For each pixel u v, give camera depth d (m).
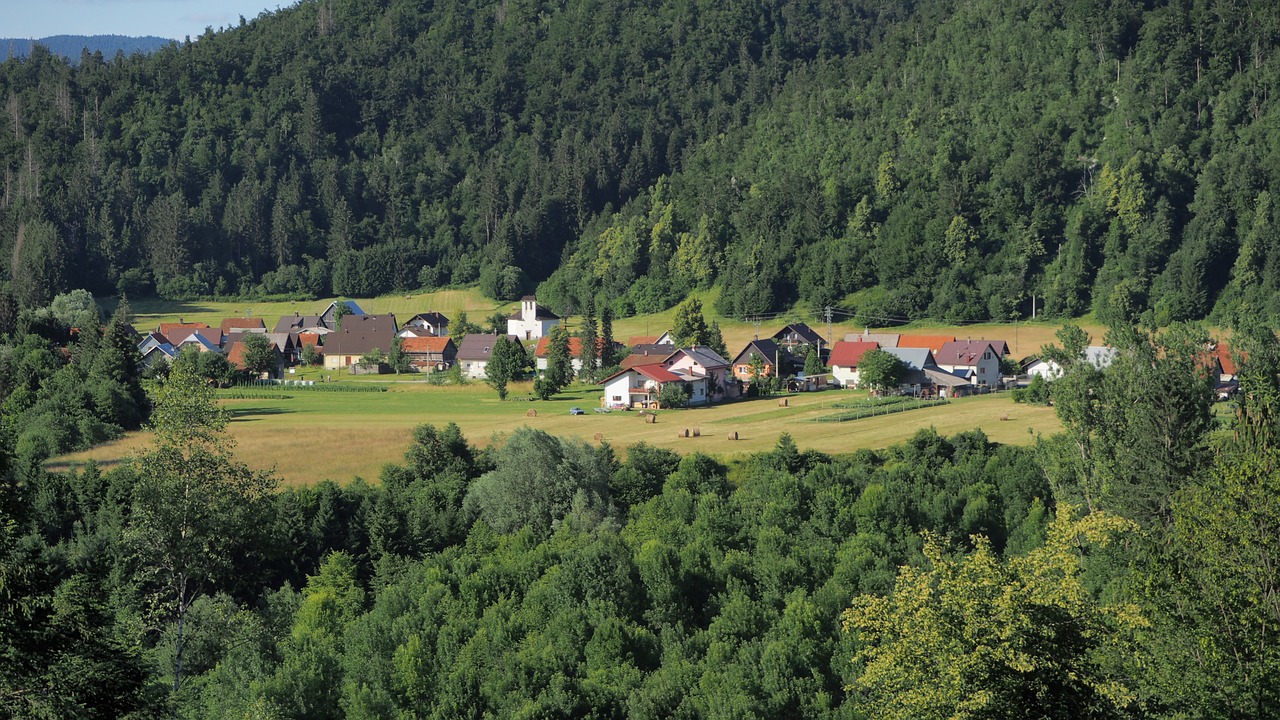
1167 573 62.81
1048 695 50.06
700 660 94.19
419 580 114.44
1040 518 123.38
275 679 85.94
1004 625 50.34
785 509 128.12
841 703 86.62
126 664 50.81
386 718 84.38
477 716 86.31
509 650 96.31
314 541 123.75
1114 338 111.12
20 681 47.56
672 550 113.94
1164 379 103.88
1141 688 56.91
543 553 115.44
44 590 49.62
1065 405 110.62
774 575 108.56
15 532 51.59
